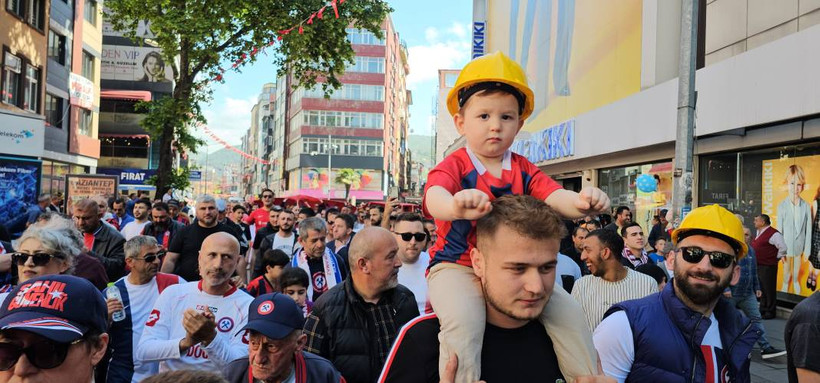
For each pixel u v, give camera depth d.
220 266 3.86
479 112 1.86
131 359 4.05
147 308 4.24
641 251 6.57
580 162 17.14
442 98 47.75
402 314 3.72
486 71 1.84
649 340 2.59
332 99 70.19
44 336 1.71
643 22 12.54
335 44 20.03
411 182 120.75
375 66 71.00
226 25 18.42
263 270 5.24
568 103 17.38
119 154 40.69
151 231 8.49
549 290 1.58
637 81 12.96
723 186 10.94
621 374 2.62
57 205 15.62
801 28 8.66
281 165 88.81
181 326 3.85
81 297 1.86
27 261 3.54
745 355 2.61
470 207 1.49
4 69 20.14
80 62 28.64
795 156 9.38
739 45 10.15
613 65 14.20
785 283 9.59
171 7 18.48
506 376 1.66
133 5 18.61
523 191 1.93
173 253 6.73
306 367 2.98
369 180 69.81
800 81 8.03
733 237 2.50
